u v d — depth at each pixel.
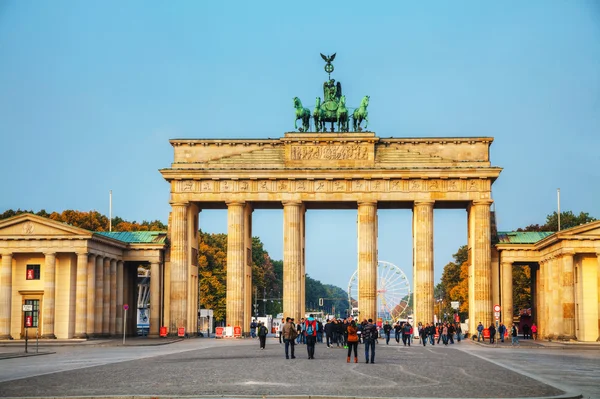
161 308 168.38
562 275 142.25
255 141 166.62
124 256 166.75
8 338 146.25
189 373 70.81
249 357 94.94
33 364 85.12
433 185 164.00
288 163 165.62
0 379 66.19
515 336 133.50
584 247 141.00
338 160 165.38
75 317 149.50
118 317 165.00
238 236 165.00
